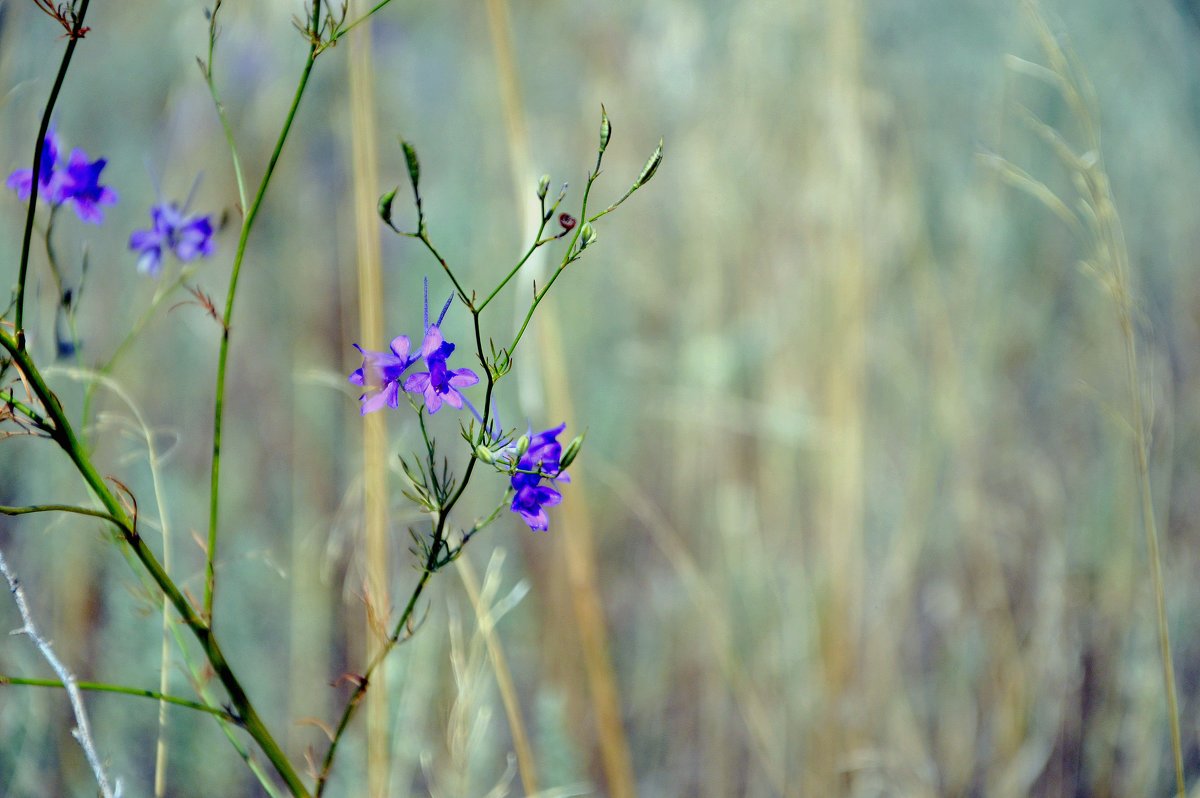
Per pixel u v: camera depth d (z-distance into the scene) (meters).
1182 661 0.90
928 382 1.03
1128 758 0.87
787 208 1.09
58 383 0.92
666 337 1.17
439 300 1.16
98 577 0.87
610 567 1.01
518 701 0.90
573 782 0.78
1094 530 0.98
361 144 0.78
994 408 1.07
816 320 1.02
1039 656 0.88
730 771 0.90
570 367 1.10
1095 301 1.14
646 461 1.08
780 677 0.90
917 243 1.03
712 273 1.09
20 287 0.59
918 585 0.99
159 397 1.12
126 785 0.79
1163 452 1.02
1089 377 1.13
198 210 1.17
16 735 0.78
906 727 0.86
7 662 0.79
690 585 0.92
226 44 1.17
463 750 0.73
